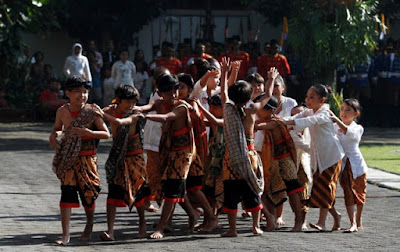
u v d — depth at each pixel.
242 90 14.11
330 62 36.47
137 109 13.95
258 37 49.22
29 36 47.81
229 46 36.78
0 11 40.88
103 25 45.78
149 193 14.38
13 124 37.75
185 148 14.37
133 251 12.94
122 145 13.80
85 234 13.81
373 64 42.28
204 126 14.80
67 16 44.41
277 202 15.11
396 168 24.12
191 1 49.44
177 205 18.03
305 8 35.78
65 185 13.43
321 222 15.09
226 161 14.31
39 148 28.11
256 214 14.51
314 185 15.02
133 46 48.66
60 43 48.22
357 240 14.09
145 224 14.34
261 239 14.13
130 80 38.47
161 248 13.23
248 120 14.35
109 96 40.53
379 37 38.69
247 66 36.44
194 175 14.67
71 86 13.38
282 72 36.72
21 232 14.41
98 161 24.91
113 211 13.96
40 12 42.19
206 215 14.88
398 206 17.91
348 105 15.49
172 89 14.33
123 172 13.86
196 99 14.89
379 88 42.22
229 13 49.81
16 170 22.69
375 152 28.48
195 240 14.02
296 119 14.89
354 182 15.20
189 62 36.97
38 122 39.06
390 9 46.12
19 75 41.25
